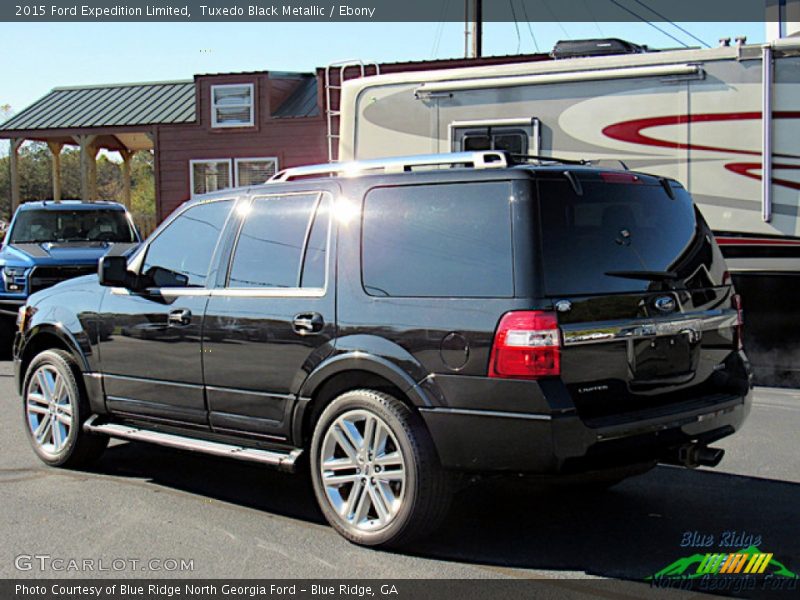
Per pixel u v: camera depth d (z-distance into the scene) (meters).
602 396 4.38
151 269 5.95
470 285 4.41
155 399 5.76
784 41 8.74
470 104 10.16
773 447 6.88
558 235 4.38
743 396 5.06
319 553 4.68
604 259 4.51
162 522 5.20
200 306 5.48
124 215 13.59
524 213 4.36
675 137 9.25
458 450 4.35
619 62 9.45
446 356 4.38
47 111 23.34
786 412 8.07
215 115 21.09
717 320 5.02
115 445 7.12
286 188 5.34
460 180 4.60
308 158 20.30
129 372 5.89
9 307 11.90
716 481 6.02
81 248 12.43
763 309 9.11
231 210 5.61
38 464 6.50
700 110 9.13
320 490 4.88
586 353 4.30
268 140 20.66
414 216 4.71
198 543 4.85
